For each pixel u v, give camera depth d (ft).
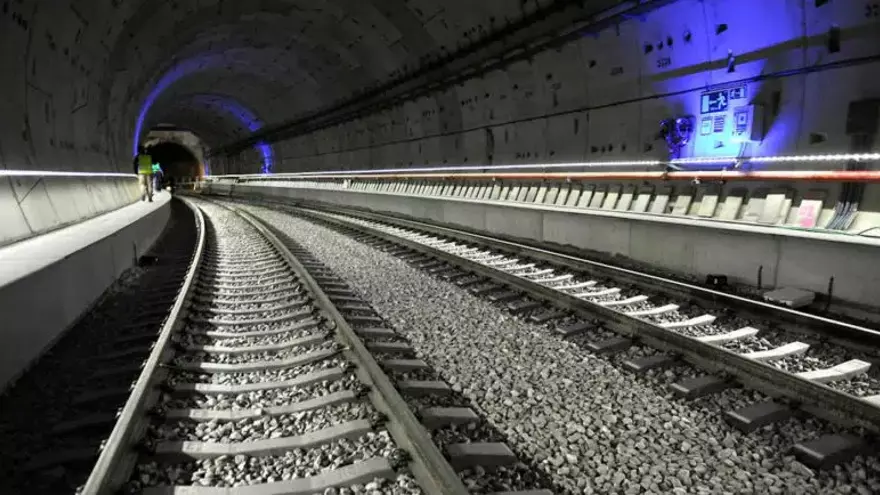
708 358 14.89
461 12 43.83
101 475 8.71
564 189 38.17
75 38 32.65
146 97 71.97
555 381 14.78
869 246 18.61
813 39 22.35
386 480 9.57
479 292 24.50
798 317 17.85
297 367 15.38
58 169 31.12
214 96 117.70
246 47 77.77
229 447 10.69
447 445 10.59
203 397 13.44
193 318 20.24
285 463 10.32
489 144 49.19
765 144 25.03
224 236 48.91
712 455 11.07
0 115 23.16
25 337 15.29
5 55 23.73
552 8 34.50
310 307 21.47
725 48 26.12
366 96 70.38
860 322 18.79
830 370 14.78
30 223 24.59
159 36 53.16
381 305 23.36
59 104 32.42
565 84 37.81
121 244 29.58
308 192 101.50
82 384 15.01
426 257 34.35
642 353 16.53
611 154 34.83
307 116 96.32
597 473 10.46
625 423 12.37
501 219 42.29
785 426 11.93
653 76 30.63
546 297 22.39
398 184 67.97
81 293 21.07
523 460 10.84
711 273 25.05
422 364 15.47
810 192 22.88
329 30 62.34
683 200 28.76
